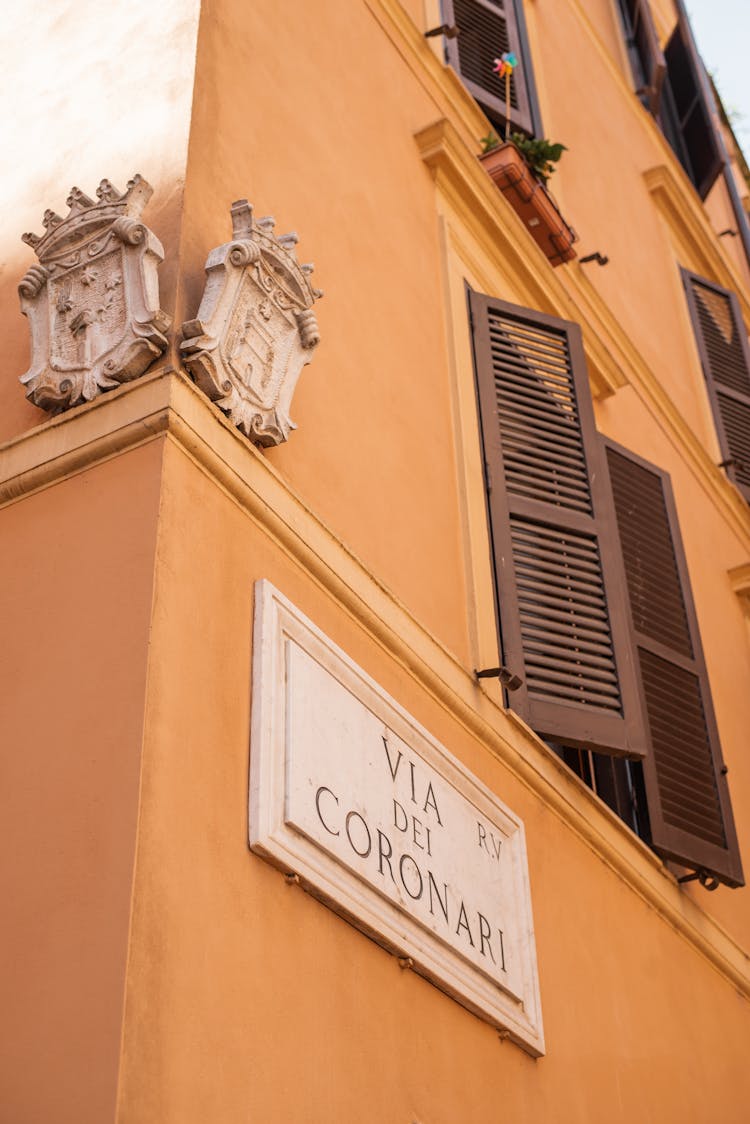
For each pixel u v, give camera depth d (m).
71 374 4.57
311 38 6.45
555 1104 5.08
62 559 4.27
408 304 6.39
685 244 12.25
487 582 6.09
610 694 6.29
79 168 5.37
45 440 4.53
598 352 8.49
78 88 5.68
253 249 4.71
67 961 3.50
